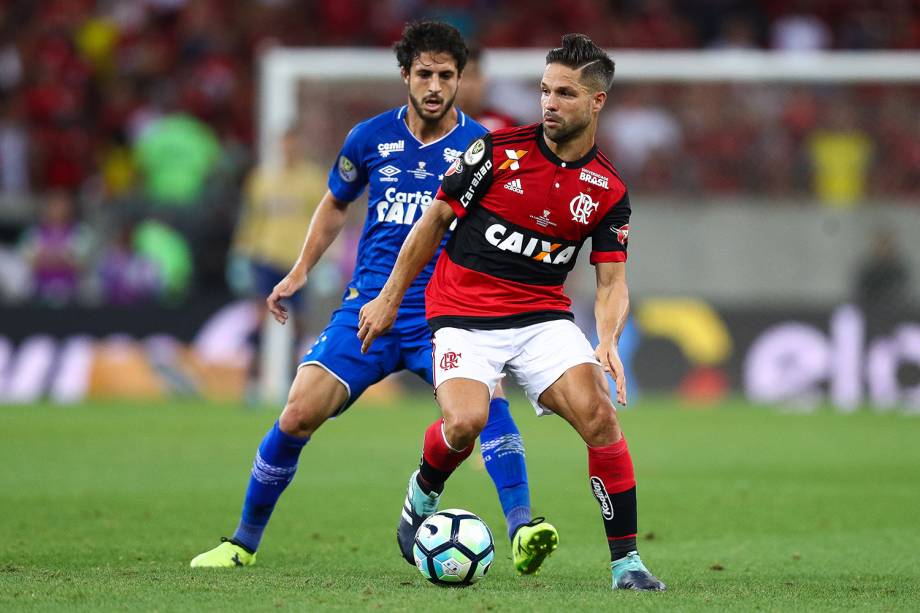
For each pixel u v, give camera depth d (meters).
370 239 21.30
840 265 65.88
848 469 35.19
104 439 41.47
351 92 61.72
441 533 17.92
